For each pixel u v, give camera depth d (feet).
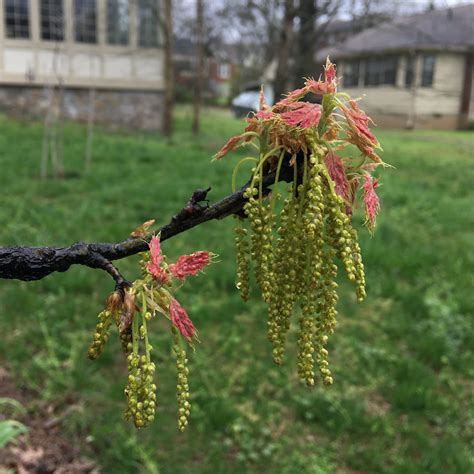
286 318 3.29
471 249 22.61
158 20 52.95
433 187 35.91
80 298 16.20
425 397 12.48
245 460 10.85
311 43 37.50
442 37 87.56
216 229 23.25
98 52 53.01
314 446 11.31
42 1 50.65
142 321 2.95
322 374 3.25
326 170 3.13
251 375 13.21
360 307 16.90
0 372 12.54
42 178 30.40
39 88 52.13
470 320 16.25
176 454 10.82
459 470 10.59
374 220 3.29
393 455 11.16
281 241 3.27
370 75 97.45
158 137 53.06
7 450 10.22
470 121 92.48
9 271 3.05
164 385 12.70
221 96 139.33
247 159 3.39
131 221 23.68
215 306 16.38
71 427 11.03
